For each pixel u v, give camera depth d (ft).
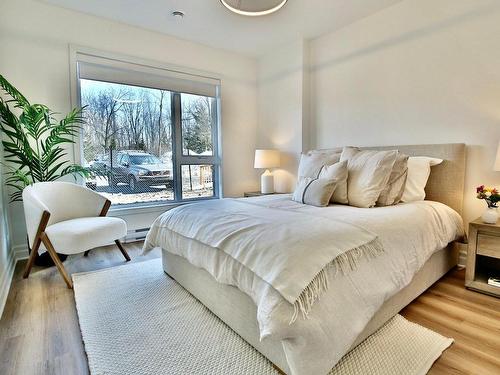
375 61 9.53
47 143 8.38
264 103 13.61
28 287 6.89
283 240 4.25
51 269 8.04
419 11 8.36
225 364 4.23
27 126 8.11
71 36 9.36
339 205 7.30
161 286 6.89
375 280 4.37
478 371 3.99
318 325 3.53
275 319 3.44
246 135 13.87
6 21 8.36
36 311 5.79
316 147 11.73
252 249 4.34
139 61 10.63
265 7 7.48
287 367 3.87
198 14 9.61
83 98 9.91
